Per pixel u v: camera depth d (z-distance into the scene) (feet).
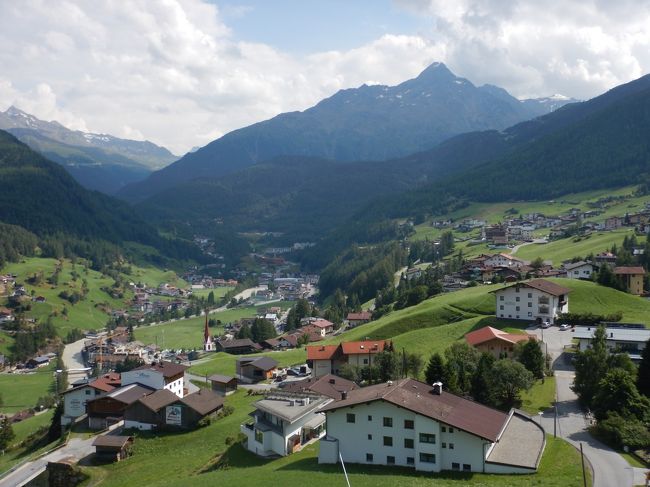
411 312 608.19
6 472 328.90
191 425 355.15
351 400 242.37
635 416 247.09
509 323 511.81
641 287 621.31
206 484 223.92
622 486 185.57
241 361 506.89
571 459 215.31
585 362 300.40
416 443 222.89
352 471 223.10
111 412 385.09
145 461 312.29
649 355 286.66
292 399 297.53
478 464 214.90
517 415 268.00
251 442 282.36
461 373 313.12
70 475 305.53
